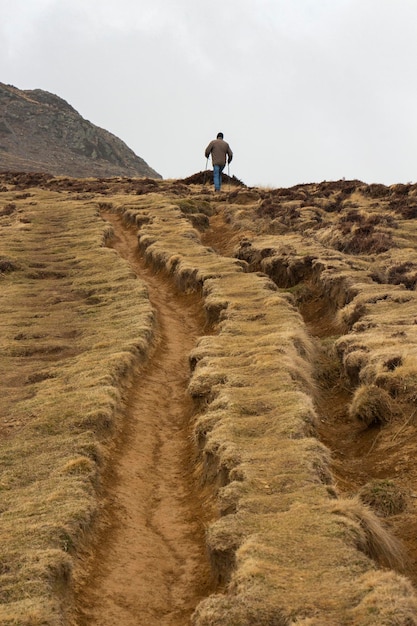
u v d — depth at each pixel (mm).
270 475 9297
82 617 7609
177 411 13891
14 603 7137
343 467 10742
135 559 8820
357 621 6191
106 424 12203
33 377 14961
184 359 16969
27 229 32719
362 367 13062
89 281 23484
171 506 10289
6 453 11164
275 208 33875
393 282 19797
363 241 25422
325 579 6895
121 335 17219
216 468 10234
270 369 13172
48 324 19000
